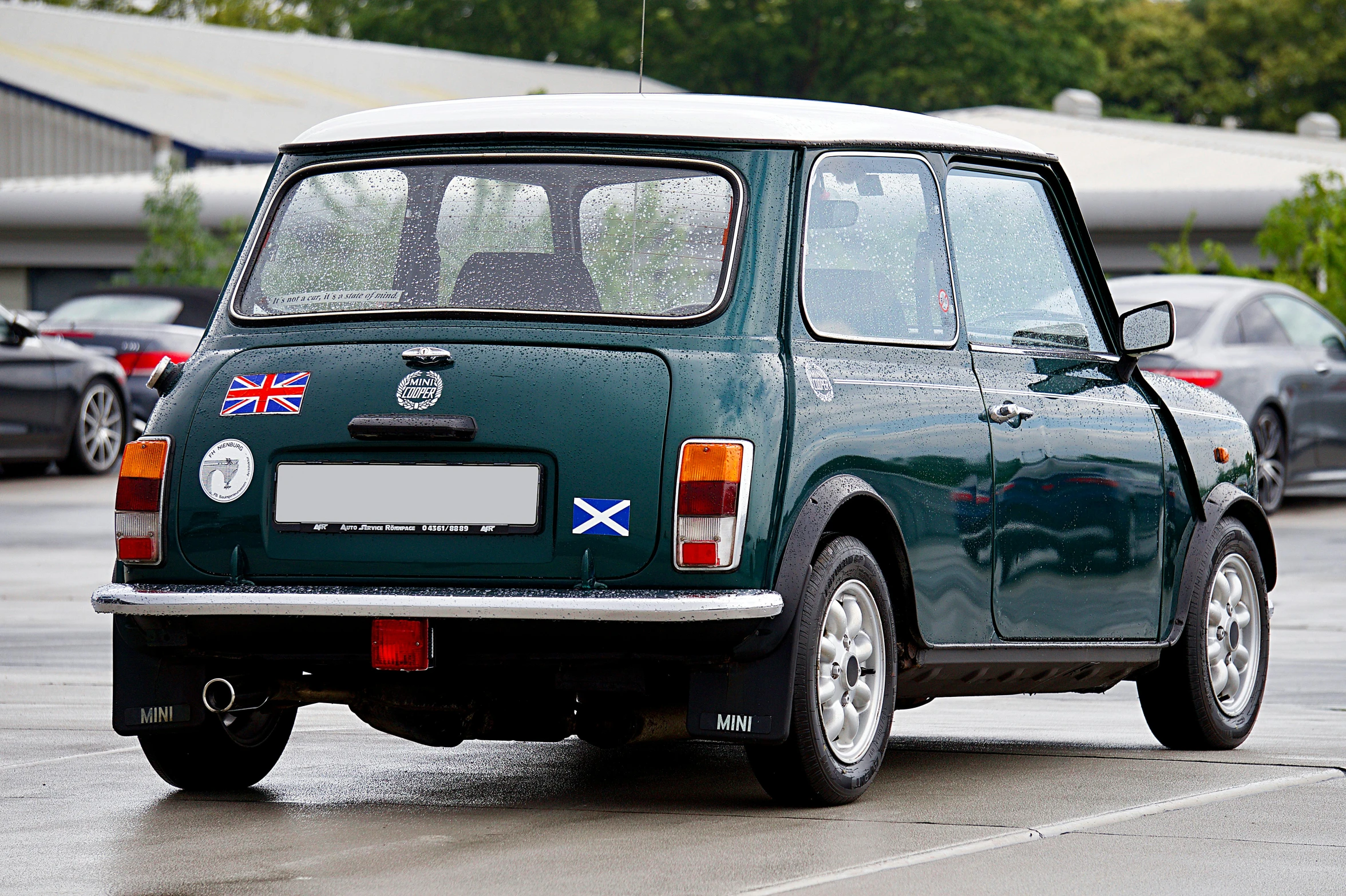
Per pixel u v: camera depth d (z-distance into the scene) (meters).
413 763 17.03
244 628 14.09
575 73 141.38
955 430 15.31
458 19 167.88
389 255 14.77
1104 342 17.88
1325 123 109.56
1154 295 43.62
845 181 15.02
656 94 15.48
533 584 13.55
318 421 14.09
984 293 16.27
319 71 132.25
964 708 21.27
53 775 16.30
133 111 115.75
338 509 13.97
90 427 50.44
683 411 13.55
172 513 14.35
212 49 131.50
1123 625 17.28
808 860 12.69
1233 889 12.00
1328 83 184.50
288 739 16.38
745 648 13.57
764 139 14.51
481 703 14.54
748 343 13.94
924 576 15.00
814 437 13.94
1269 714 20.53
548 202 14.54
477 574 13.64
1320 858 12.90
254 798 15.27
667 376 13.68
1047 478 16.30
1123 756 17.62
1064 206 17.58
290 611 13.73
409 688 14.55
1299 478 43.41
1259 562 19.02
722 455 13.41
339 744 18.16
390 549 13.82
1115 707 21.39
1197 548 18.20
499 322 14.17
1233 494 18.70
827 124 15.06
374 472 13.94
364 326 14.47
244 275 15.09
